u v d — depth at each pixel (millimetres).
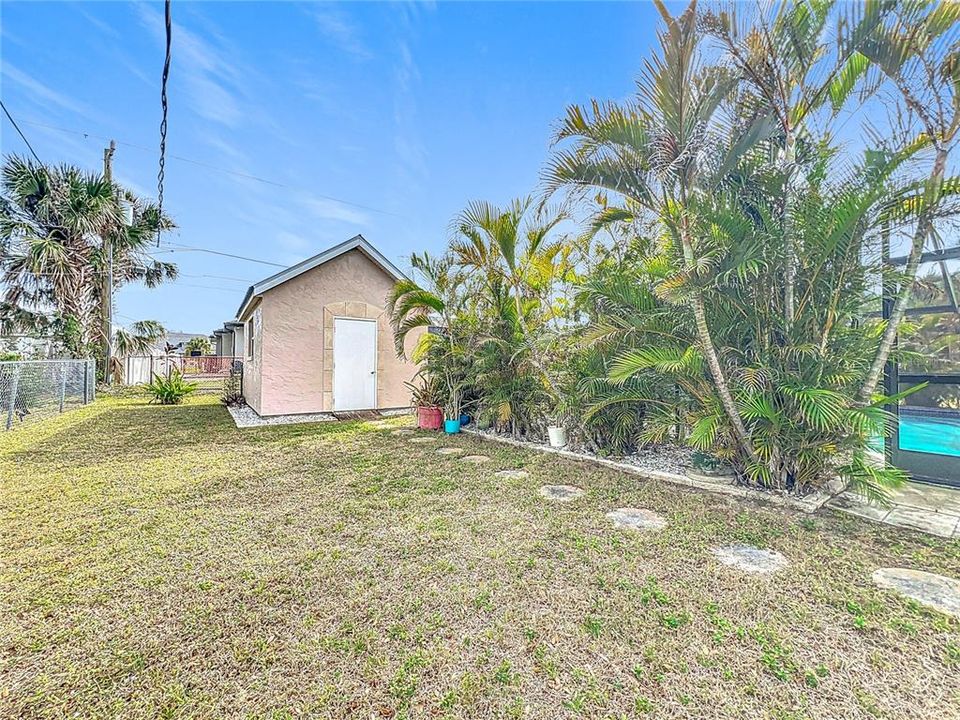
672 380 4906
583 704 1818
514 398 7125
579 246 6465
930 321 5266
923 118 3547
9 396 7855
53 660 2049
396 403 10859
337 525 3633
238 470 5285
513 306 7246
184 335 34688
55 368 9789
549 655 2102
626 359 4551
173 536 3383
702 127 3842
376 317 10562
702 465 5121
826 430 4043
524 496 4391
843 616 2395
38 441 6820
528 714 1774
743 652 2113
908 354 4062
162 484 4695
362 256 10422
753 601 2537
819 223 3877
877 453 4590
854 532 3527
